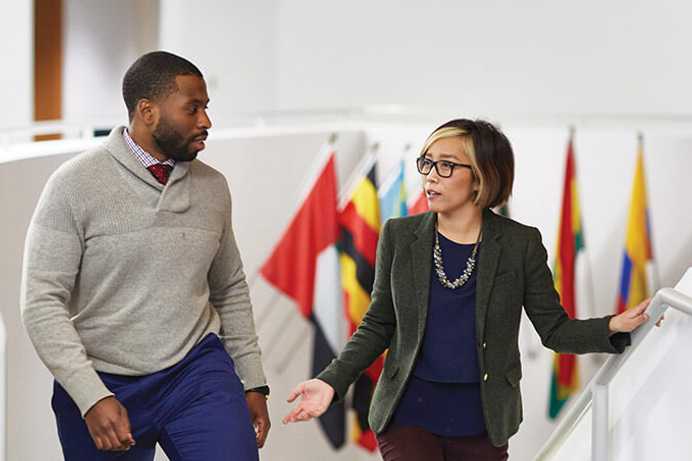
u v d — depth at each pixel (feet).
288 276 31.48
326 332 32.58
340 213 32.78
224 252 16.29
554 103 43.75
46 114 56.03
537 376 33.63
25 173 18.03
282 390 32.27
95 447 15.24
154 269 14.84
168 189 14.97
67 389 14.03
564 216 31.91
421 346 15.25
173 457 15.07
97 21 58.90
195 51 51.29
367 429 33.78
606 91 42.42
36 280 14.28
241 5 51.42
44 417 18.52
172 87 14.87
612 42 42.16
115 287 14.82
